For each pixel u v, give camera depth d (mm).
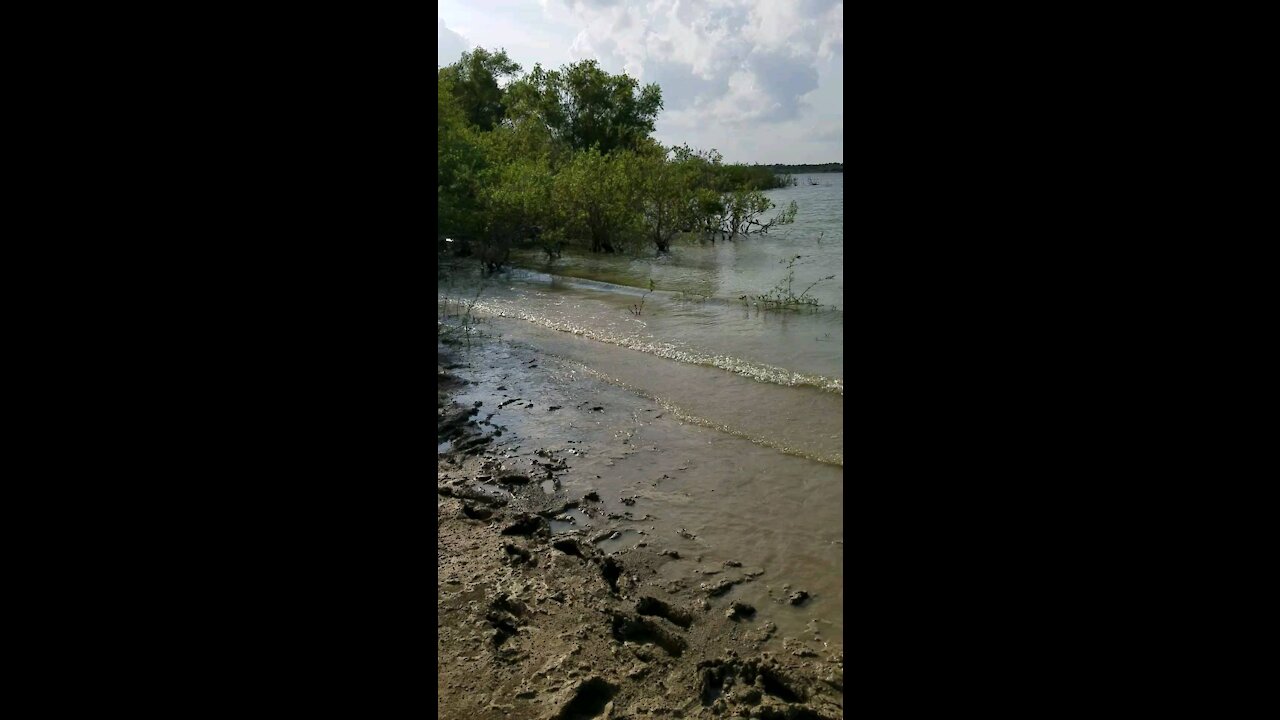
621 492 3545
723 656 2258
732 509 3326
